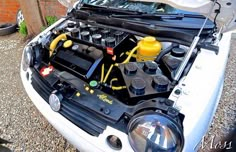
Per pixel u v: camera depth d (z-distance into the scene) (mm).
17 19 5016
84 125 1412
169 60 1525
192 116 1275
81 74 1589
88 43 1723
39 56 1897
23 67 1967
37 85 1739
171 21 1854
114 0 2227
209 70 1505
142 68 1480
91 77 1573
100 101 1417
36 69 1823
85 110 1426
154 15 1899
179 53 1552
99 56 1634
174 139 1193
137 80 1385
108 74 1578
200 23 1832
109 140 1325
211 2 1866
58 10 4520
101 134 1341
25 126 2336
